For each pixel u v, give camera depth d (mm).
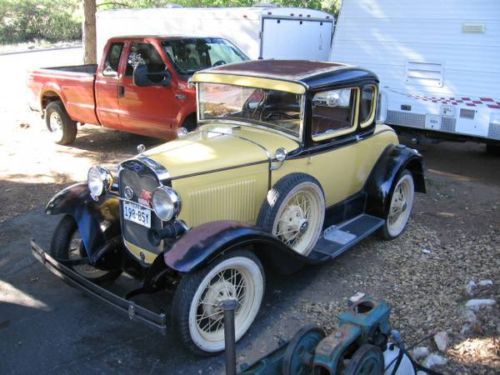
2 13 31031
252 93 4449
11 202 6445
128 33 12508
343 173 4828
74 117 8906
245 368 2961
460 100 7516
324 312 4156
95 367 3506
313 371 2793
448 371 3357
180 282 3346
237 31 10547
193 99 7227
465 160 8875
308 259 4070
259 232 3541
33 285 4527
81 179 7383
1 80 16781
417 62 7789
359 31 8320
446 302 4211
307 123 4254
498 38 7023
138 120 8031
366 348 2812
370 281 4645
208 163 3783
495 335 3650
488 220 6168
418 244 5441
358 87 4730
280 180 4023
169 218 3479
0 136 9844
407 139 8812
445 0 7352
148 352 3670
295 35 10977
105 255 4094
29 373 3441
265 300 4312
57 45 29516
